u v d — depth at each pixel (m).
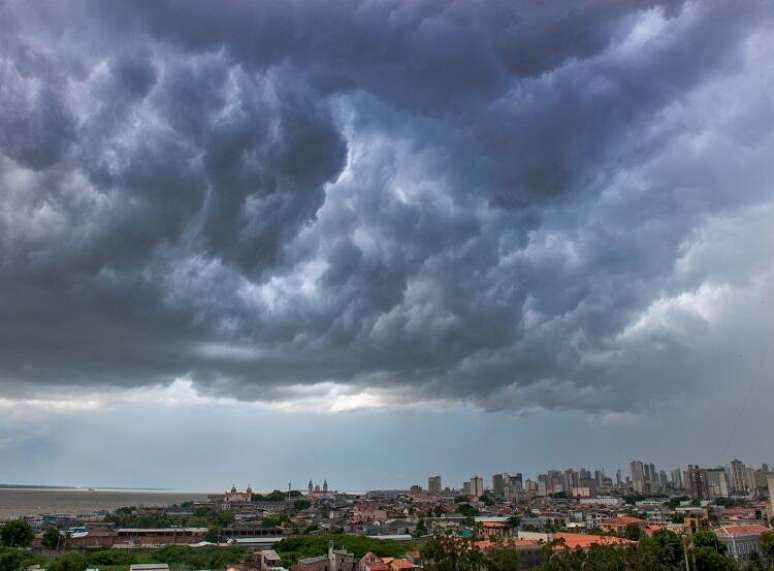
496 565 185.62
